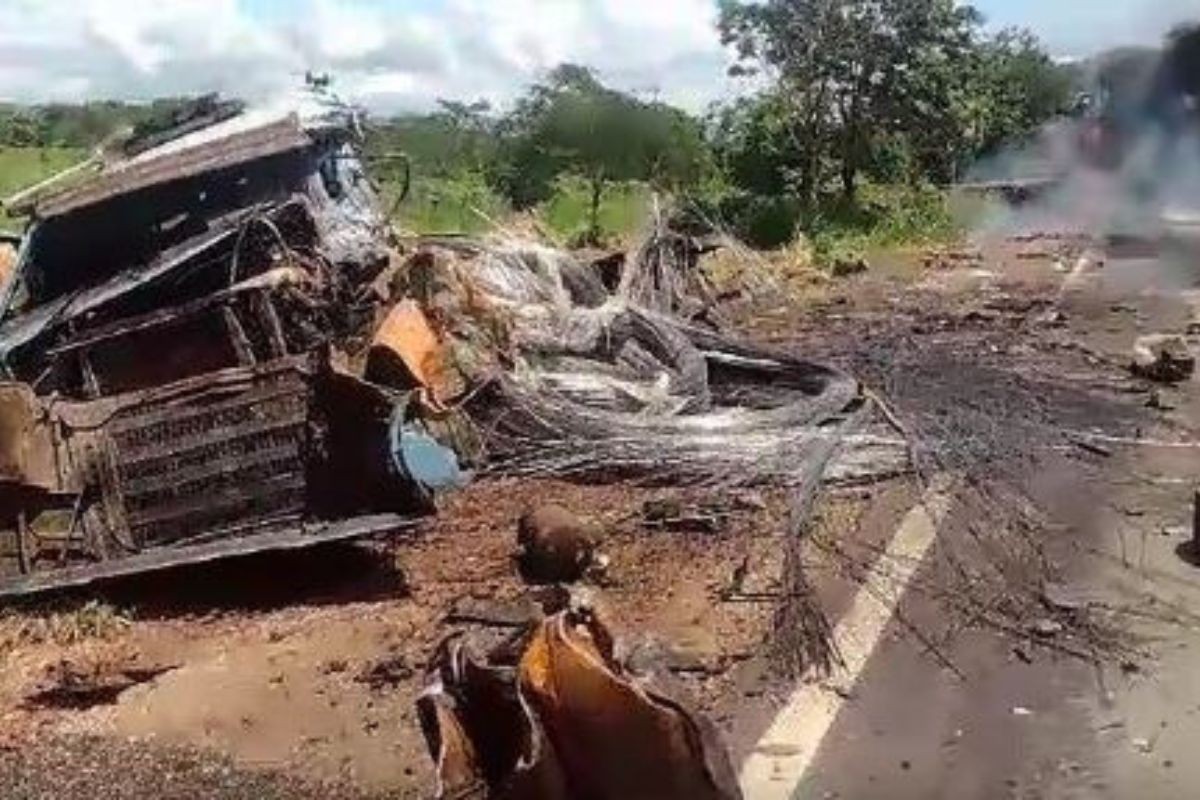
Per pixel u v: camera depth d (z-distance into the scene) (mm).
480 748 4609
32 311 10047
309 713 7078
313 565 9227
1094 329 16625
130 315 9812
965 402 12633
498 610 4828
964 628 7715
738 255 21094
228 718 7082
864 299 19828
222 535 8953
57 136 24672
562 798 4457
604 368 12391
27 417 8797
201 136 11320
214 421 8992
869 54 30266
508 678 4559
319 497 8969
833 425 11516
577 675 4453
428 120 25906
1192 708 6637
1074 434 11602
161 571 8867
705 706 6832
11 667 7910
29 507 8867
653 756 4465
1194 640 7434
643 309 13562
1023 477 10570
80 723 7133
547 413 11312
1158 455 11078
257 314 9492
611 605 8188
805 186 30203
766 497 10203
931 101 30578
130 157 11133
